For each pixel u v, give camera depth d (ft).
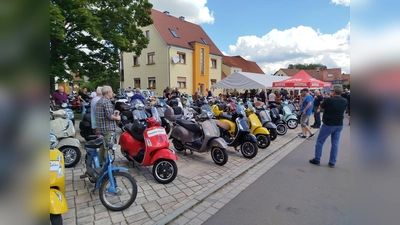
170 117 32.09
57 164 9.44
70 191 13.39
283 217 11.09
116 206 11.52
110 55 47.21
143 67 88.28
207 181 15.39
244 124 21.07
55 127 16.78
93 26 36.68
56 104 25.77
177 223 10.64
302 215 11.25
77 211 11.32
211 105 40.14
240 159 20.53
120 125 28.76
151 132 15.40
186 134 20.38
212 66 100.89
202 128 19.24
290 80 54.49
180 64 83.97
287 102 40.73
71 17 36.37
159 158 14.85
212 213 11.51
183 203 12.34
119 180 13.58
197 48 88.02
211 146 18.93
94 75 48.57
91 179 12.99
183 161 19.71
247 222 10.69
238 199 13.01
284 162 19.92
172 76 81.41
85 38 41.45
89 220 10.60
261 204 12.41
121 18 44.80
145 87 88.07
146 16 49.83
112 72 51.11
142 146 16.47
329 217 11.04
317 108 37.76
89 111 23.95
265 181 15.61
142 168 17.60
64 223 10.28
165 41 80.89
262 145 24.12
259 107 28.76
